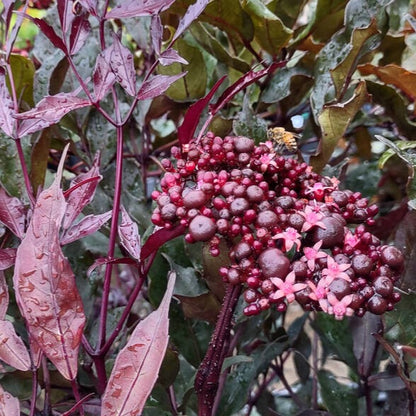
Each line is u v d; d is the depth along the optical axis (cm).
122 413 28
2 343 31
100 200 46
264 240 32
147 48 53
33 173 42
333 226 32
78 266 44
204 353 44
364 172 58
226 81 53
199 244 44
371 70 46
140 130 57
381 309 31
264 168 34
